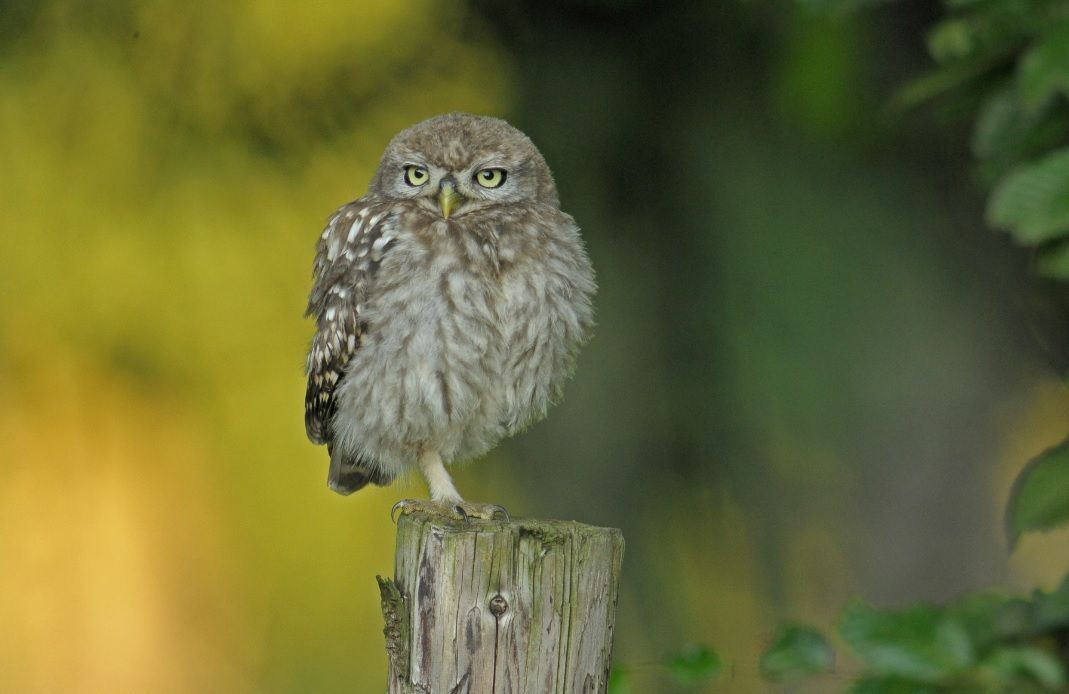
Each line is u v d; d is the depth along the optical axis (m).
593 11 11.37
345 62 11.08
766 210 11.30
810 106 10.73
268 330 11.57
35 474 12.24
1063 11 7.29
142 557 13.05
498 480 11.81
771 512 11.90
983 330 11.83
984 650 6.95
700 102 11.41
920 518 12.50
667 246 11.51
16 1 10.66
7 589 13.12
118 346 11.43
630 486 11.66
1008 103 7.67
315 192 11.24
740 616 11.72
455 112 10.17
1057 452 6.88
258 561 13.11
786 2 10.88
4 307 11.08
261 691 13.55
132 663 13.48
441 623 6.53
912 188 11.42
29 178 10.88
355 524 13.34
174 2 10.82
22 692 13.30
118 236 11.05
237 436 12.47
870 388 11.50
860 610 6.96
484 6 11.27
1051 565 18.28
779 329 11.34
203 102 10.97
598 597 6.66
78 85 10.81
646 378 11.55
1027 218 6.60
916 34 10.80
